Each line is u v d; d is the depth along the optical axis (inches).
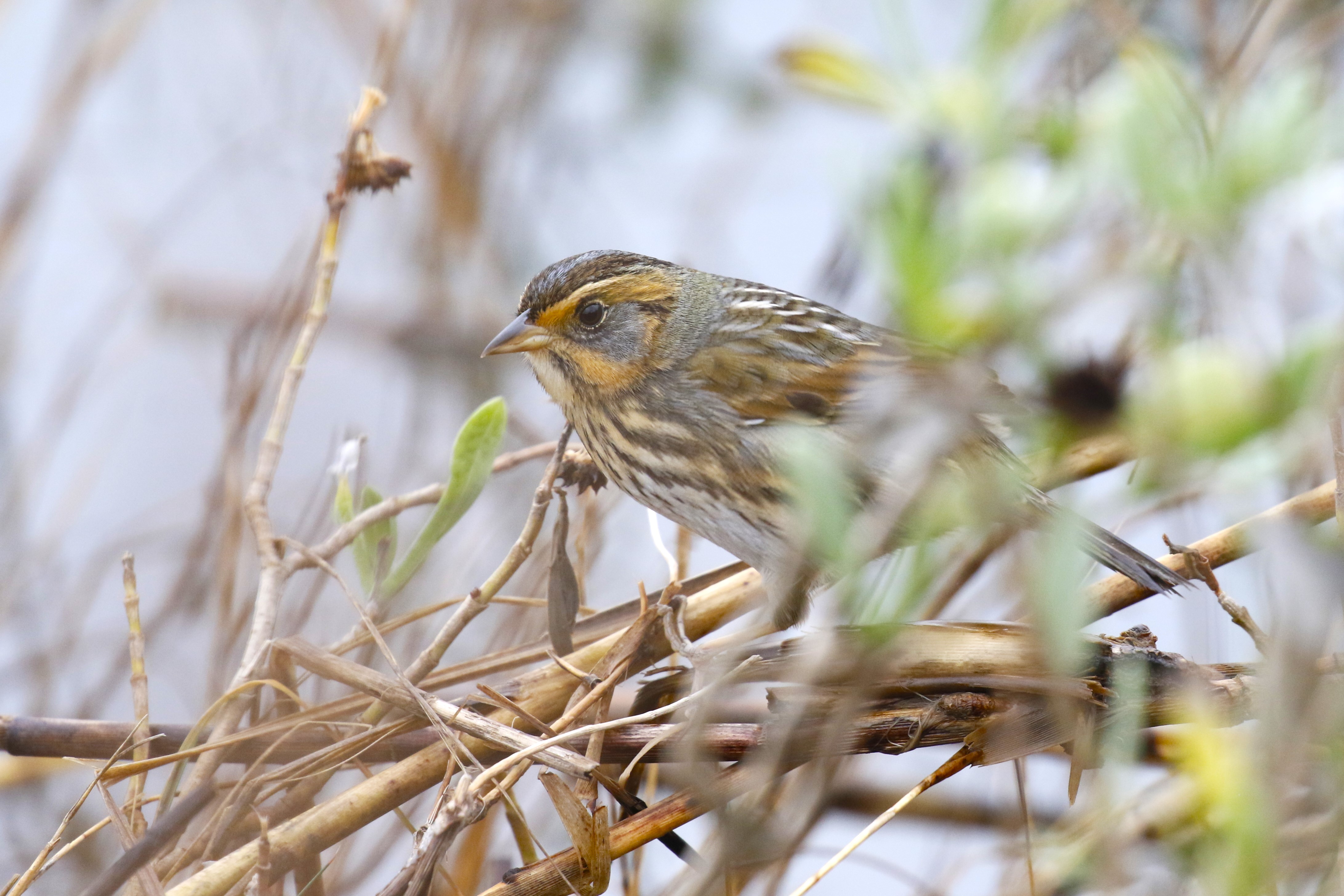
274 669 144.5
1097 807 143.0
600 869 143.0
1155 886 143.2
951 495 141.9
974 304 143.3
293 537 146.8
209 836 143.7
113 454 148.9
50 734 144.1
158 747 144.2
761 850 143.3
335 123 151.0
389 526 144.9
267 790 143.8
